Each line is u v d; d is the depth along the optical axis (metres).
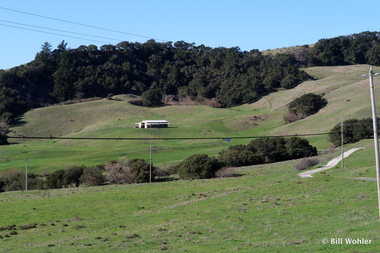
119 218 39.72
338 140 100.38
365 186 38.97
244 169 79.50
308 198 37.31
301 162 74.38
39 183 78.88
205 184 60.31
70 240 30.05
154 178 77.62
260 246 22.33
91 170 77.88
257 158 89.94
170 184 64.06
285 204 35.88
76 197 54.88
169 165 90.19
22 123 188.25
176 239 26.66
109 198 52.44
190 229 29.78
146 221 36.78
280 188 44.41
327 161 74.75
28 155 116.19
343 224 25.80
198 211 38.38
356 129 98.00
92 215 42.53
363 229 23.70
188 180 69.75
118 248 25.45
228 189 52.03
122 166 81.38
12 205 50.44
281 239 23.53
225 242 24.39
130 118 196.75
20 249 28.09
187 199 47.62
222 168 73.94
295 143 92.06
